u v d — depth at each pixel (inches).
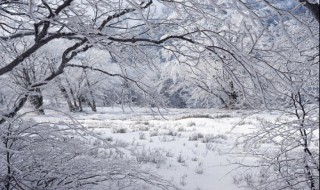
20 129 174.2
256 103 148.8
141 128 633.6
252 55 140.6
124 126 684.1
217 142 482.0
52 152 192.1
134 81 179.9
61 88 195.6
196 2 142.0
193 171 326.6
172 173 317.1
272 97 144.0
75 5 163.9
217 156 388.5
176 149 424.8
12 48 181.6
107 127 657.6
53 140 177.5
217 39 143.3
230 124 707.4
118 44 169.5
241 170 327.3
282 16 105.0
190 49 167.8
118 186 250.1
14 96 175.3
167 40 149.8
